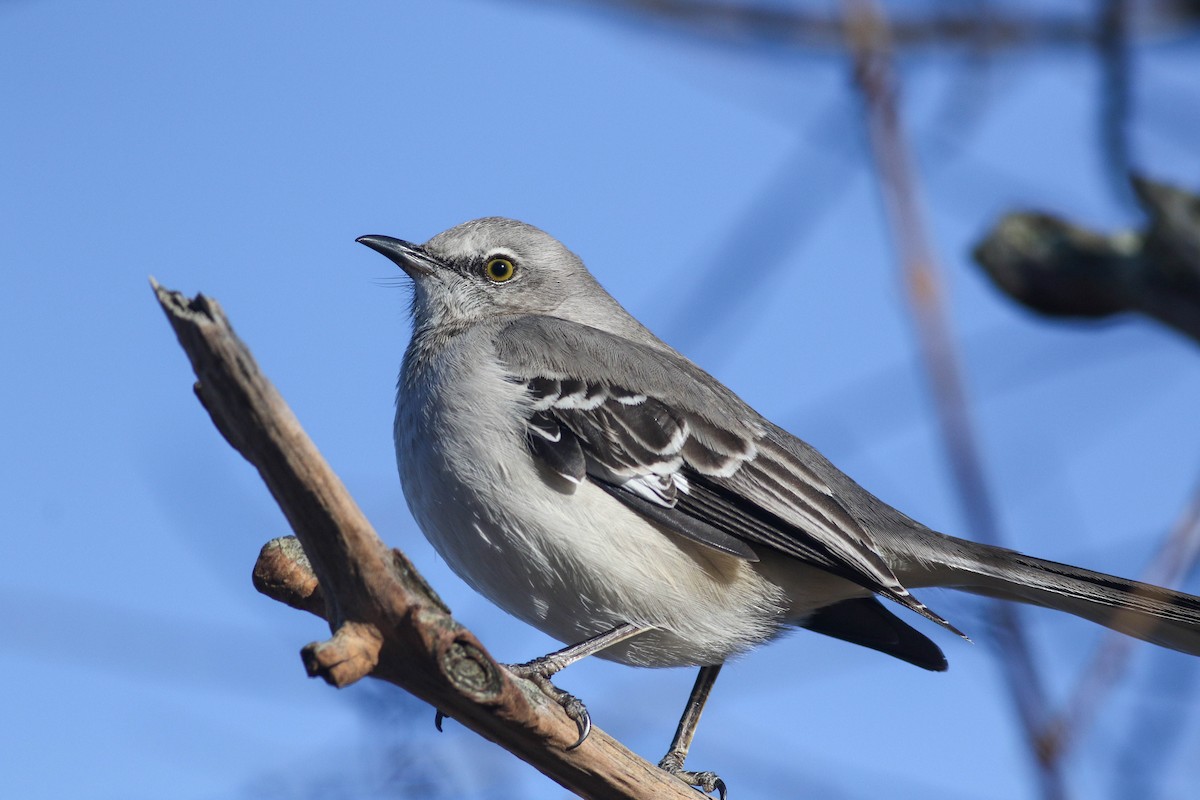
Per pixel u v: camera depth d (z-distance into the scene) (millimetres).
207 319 6172
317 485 6453
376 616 6801
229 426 6543
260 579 7965
